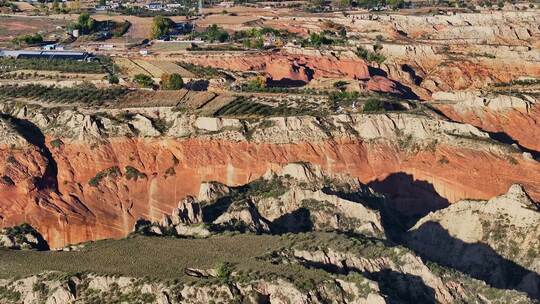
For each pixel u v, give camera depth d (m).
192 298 193.38
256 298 192.50
